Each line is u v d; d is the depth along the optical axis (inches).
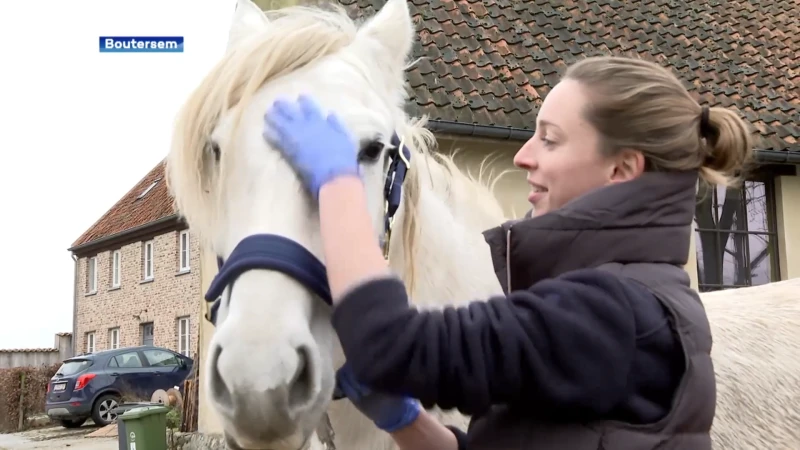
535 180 51.8
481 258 79.0
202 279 213.9
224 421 44.6
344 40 61.1
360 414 68.2
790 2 346.6
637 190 45.1
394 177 61.0
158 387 556.7
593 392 39.4
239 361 42.0
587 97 47.8
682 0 329.4
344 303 39.6
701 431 41.6
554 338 39.2
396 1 72.3
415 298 67.5
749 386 89.8
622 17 303.9
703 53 294.7
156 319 753.0
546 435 42.2
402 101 71.9
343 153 46.1
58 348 896.9
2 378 621.3
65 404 533.6
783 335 99.4
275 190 48.1
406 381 39.1
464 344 39.4
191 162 54.0
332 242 41.7
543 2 297.1
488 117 222.5
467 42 257.9
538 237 46.3
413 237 66.6
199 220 55.2
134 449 243.6
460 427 71.2
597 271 41.7
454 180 83.8
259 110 52.0
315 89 53.4
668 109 46.1
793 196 271.0
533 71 252.7
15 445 445.7
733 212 270.8
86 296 885.2
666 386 41.6
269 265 45.2
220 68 55.0
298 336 43.9
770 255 272.1
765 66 295.0
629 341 40.0
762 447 85.1
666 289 43.1
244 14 71.2
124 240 812.6
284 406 43.0
